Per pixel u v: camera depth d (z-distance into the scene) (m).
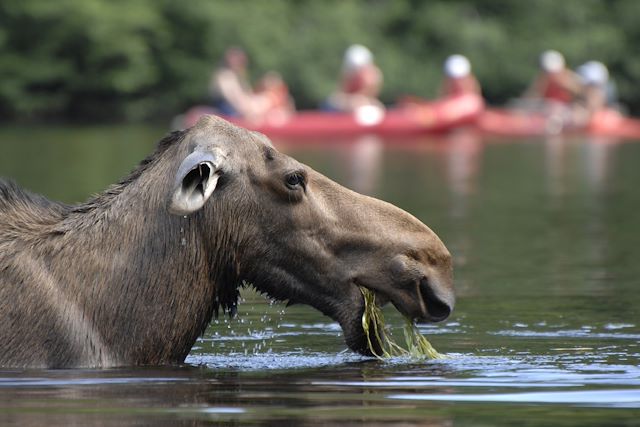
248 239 15.76
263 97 79.56
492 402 13.52
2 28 101.81
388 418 12.73
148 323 15.35
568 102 87.38
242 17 106.50
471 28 111.81
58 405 13.23
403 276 15.68
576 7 114.69
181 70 105.38
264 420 12.61
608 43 111.69
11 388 13.93
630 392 14.03
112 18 102.44
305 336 18.31
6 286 15.06
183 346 15.69
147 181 15.67
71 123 100.81
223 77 78.69
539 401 13.56
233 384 14.47
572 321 19.39
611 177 49.88
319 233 15.80
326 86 105.94
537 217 35.31
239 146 15.75
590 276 24.23
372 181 46.88
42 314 15.00
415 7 113.50
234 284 15.99
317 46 107.62
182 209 14.74
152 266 15.41
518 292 22.38
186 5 105.56
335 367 15.70
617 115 88.75
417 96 108.69
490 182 47.41
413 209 37.16
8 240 15.36
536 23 114.06
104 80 102.69
